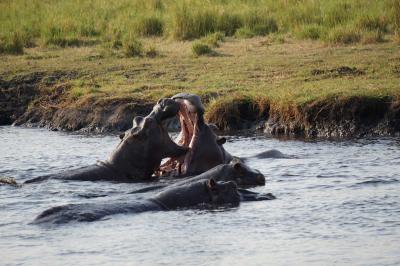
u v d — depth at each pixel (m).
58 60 82.56
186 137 46.84
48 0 117.19
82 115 68.06
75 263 31.03
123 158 45.75
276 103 62.94
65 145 58.47
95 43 91.69
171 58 80.88
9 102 73.81
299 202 39.12
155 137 45.41
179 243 33.19
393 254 31.67
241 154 52.44
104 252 32.16
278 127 61.81
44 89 74.25
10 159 52.62
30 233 34.47
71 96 71.38
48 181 44.25
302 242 33.31
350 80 67.06
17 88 74.94
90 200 39.62
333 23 88.88
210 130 45.97
